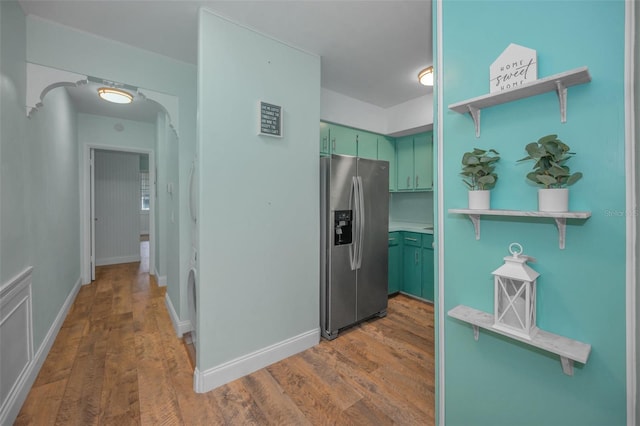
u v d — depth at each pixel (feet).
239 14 6.23
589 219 3.40
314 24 6.64
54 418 5.35
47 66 6.34
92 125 13.80
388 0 5.85
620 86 3.14
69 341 8.29
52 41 6.37
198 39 6.01
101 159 17.79
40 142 7.48
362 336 8.71
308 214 7.90
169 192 10.62
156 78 7.82
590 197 3.37
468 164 4.15
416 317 10.13
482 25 4.23
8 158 5.38
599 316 3.37
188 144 8.52
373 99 11.77
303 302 7.85
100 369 6.92
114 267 17.24
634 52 3.05
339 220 8.61
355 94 11.23
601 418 3.41
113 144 14.29
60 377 6.59
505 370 4.22
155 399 5.89
